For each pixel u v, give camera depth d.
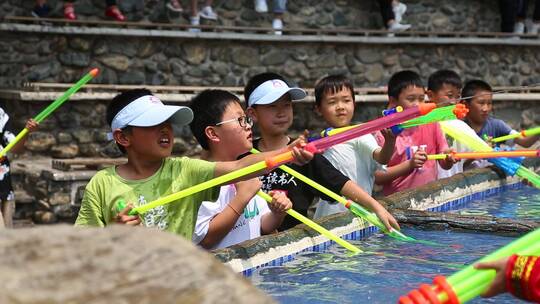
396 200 6.76
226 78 13.88
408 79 8.16
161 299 2.19
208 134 5.85
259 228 5.70
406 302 2.97
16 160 11.87
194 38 13.51
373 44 14.88
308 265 5.12
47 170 10.67
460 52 15.69
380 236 6.05
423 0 16.86
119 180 4.94
